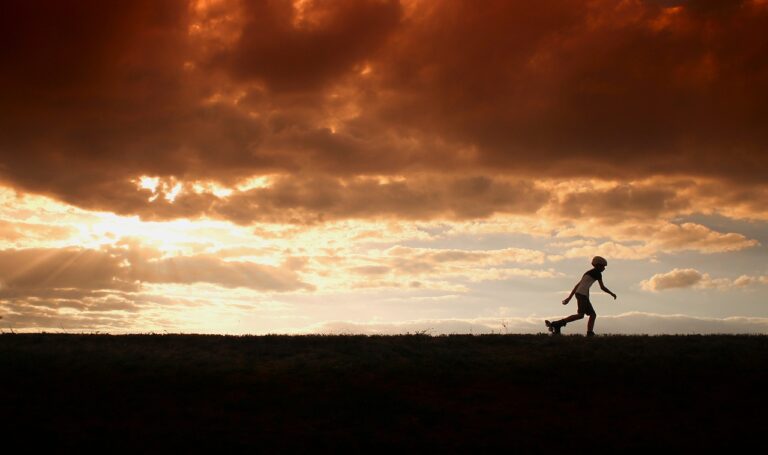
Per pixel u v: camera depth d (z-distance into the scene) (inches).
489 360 770.8
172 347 819.4
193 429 568.4
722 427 583.5
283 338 877.2
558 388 677.3
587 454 530.9
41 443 530.9
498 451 536.1
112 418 592.1
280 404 630.5
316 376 708.7
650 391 666.8
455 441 555.5
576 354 785.6
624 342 844.6
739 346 815.1
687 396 653.9
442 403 642.8
